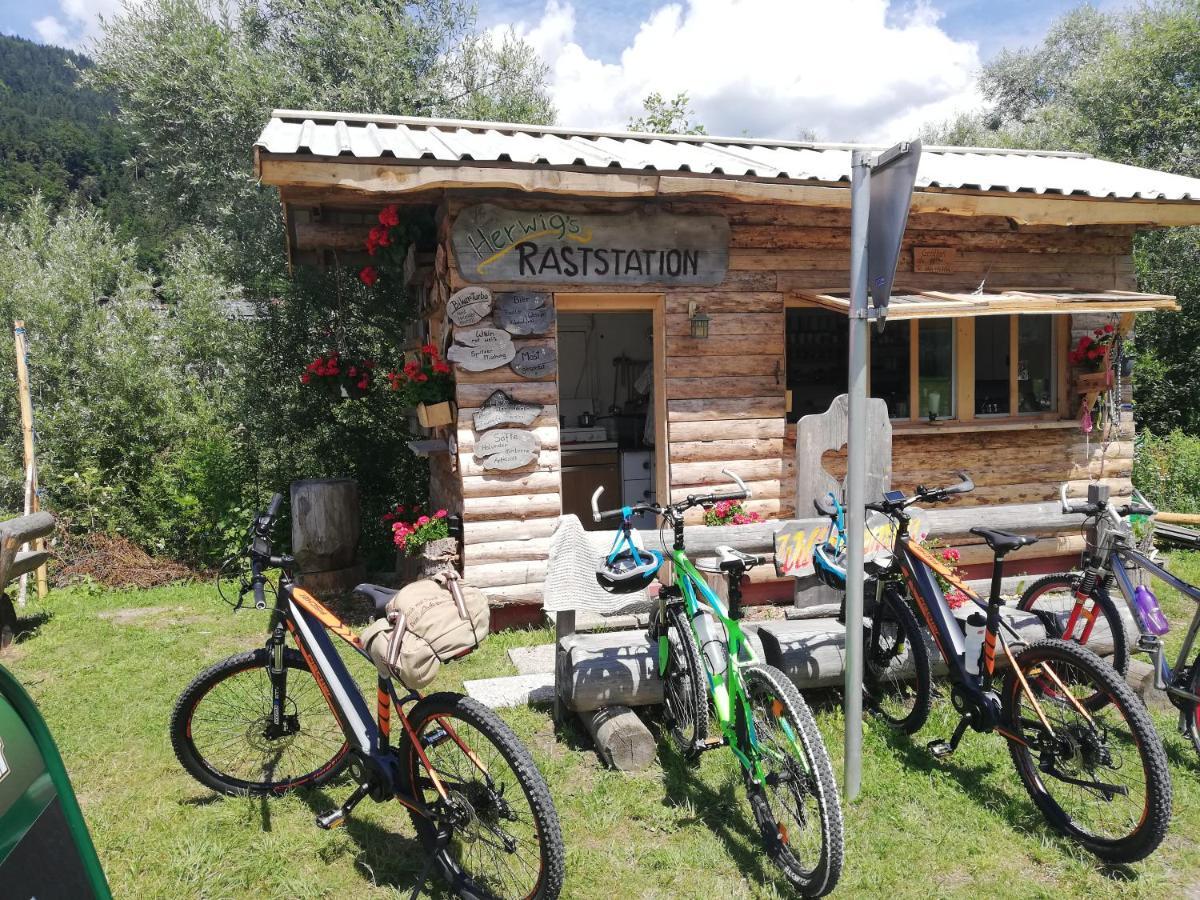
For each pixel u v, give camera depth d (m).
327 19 13.05
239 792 3.56
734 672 3.13
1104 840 3.06
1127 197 6.14
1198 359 12.53
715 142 7.59
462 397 5.82
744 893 2.92
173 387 10.26
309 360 10.61
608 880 2.98
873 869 3.02
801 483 5.70
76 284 11.16
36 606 6.97
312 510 7.25
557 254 5.89
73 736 4.24
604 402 10.34
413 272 6.92
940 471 6.93
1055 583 4.57
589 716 4.00
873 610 4.23
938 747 3.66
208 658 5.52
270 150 4.63
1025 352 7.19
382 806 3.48
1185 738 3.92
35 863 1.59
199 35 12.68
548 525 5.98
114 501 8.72
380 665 2.80
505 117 14.25
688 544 4.81
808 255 6.50
